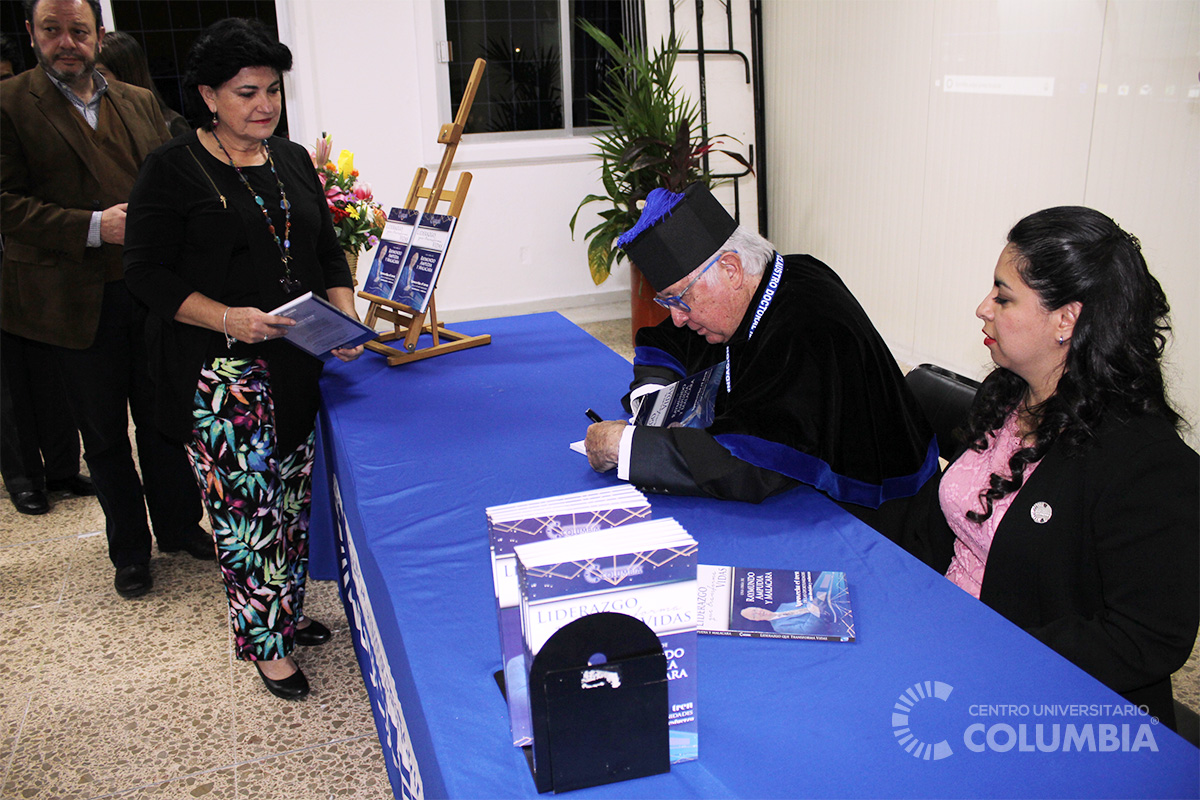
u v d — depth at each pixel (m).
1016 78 3.48
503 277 5.25
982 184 3.74
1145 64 2.97
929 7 3.87
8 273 2.26
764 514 1.39
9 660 2.22
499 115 5.11
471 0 4.84
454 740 0.90
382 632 1.30
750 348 1.51
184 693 2.09
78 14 2.05
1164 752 0.85
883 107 4.26
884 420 1.49
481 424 1.85
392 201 4.89
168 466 2.55
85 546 2.80
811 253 5.05
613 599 0.79
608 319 5.27
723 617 1.09
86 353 2.28
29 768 1.85
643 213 1.50
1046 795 0.80
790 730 0.90
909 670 0.99
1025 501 1.20
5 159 2.11
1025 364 1.21
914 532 1.53
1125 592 1.08
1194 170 2.88
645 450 1.46
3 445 2.99
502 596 0.85
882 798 0.80
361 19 4.54
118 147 2.26
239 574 1.88
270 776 1.82
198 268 1.70
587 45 5.14
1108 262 1.11
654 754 0.83
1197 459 1.09
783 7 4.88
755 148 5.24
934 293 4.12
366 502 1.49
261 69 1.59
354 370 2.28
